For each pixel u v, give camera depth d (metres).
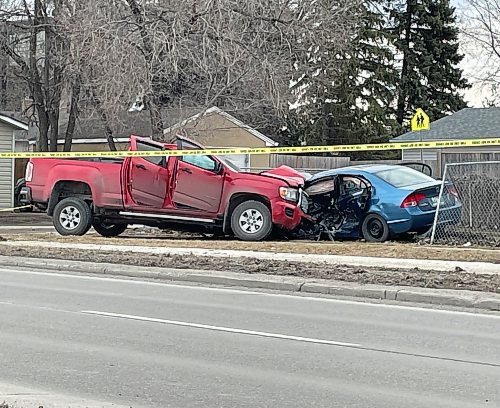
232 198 18.39
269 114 31.41
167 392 6.57
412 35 52.06
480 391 6.72
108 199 19.14
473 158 25.52
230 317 10.32
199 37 24.50
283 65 26.09
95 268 15.08
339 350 8.33
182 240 19.38
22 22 32.31
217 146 35.62
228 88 26.25
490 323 10.10
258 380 7.02
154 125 25.62
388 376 7.23
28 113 38.53
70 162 19.61
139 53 24.48
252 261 15.14
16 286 13.16
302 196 18.38
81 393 6.51
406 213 17.22
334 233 18.48
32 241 19.16
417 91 50.84
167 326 9.60
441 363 7.77
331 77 32.81
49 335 8.95
